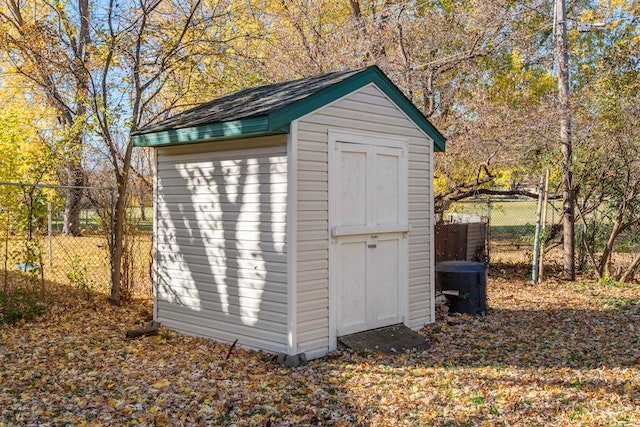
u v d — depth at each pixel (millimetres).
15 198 8742
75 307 9016
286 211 6418
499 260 14711
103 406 4824
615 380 5688
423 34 14250
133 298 10133
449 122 13031
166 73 10047
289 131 6355
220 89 11320
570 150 12031
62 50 9469
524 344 7359
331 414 4801
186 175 7691
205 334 7488
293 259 6375
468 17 14578
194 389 5328
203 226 7473
